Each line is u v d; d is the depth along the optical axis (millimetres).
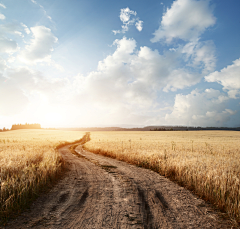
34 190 4820
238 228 3209
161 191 5461
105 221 3432
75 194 5117
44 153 11359
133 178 7211
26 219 3471
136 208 4113
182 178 6387
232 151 15336
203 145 22609
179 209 4086
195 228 3207
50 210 3945
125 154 12969
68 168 9508
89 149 21297
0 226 3135
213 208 4172
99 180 6855
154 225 3297
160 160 9305
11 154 10461
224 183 4719
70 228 3141
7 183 4465
